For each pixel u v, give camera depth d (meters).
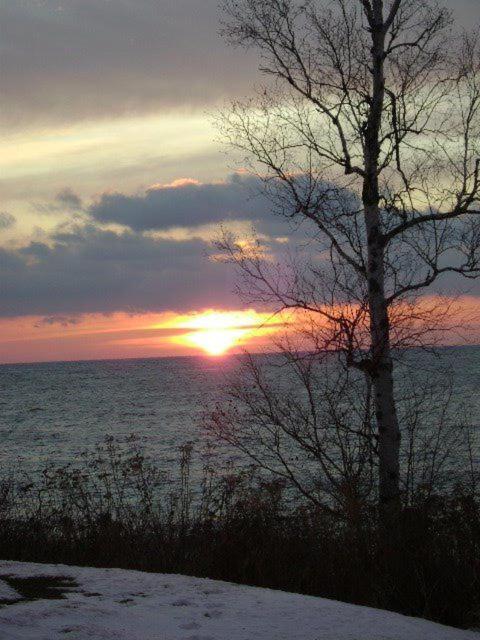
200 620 5.54
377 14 12.66
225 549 9.07
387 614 6.22
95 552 9.79
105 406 66.94
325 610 6.09
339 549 9.23
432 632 5.87
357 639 5.36
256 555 8.92
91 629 4.98
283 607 6.09
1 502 11.29
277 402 13.05
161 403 66.12
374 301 12.51
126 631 5.07
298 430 12.87
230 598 6.30
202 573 8.82
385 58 12.57
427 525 9.95
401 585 8.30
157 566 8.98
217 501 11.41
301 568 8.80
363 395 12.66
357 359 12.43
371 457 12.45
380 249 12.56
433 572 8.44
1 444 39.16
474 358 126.69
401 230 12.37
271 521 9.88
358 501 11.27
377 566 8.74
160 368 193.50
